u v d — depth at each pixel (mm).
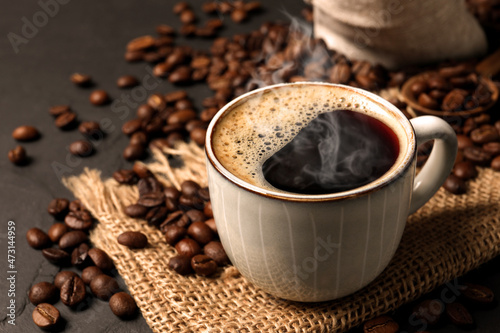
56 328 375
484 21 542
